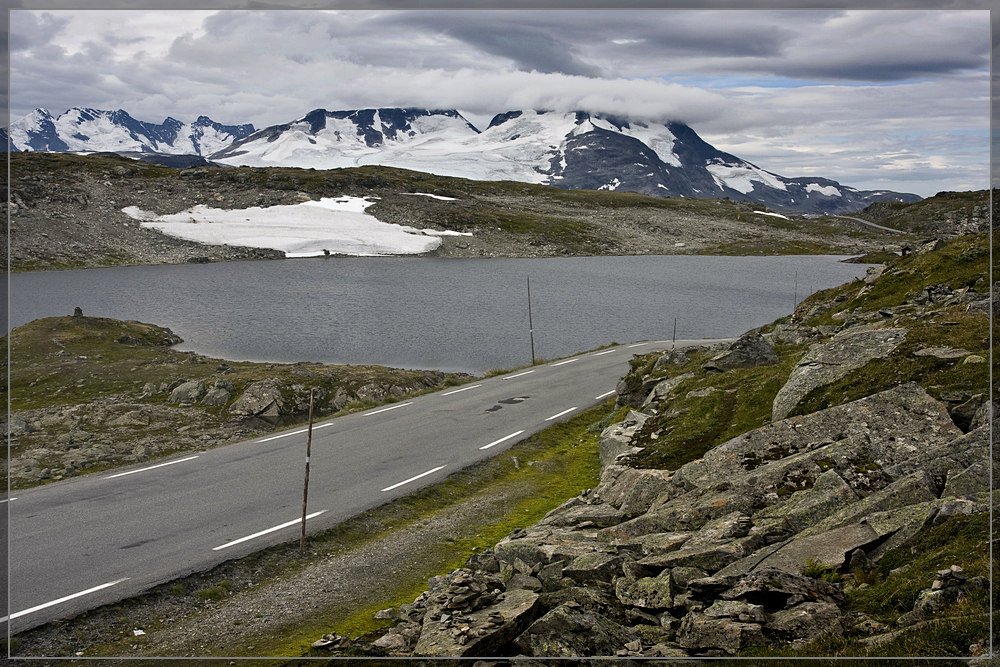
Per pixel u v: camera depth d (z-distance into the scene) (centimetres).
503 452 3256
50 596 1789
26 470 3142
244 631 1714
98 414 4397
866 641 1052
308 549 2184
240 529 2269
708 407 2712
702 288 15162
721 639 1176
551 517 2236
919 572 1162
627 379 3941
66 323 7531
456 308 12044
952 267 3139
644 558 1523
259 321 10425
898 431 1705
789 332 3534
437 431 3609
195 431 4241
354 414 4019
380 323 10406
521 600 1473
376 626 1712
